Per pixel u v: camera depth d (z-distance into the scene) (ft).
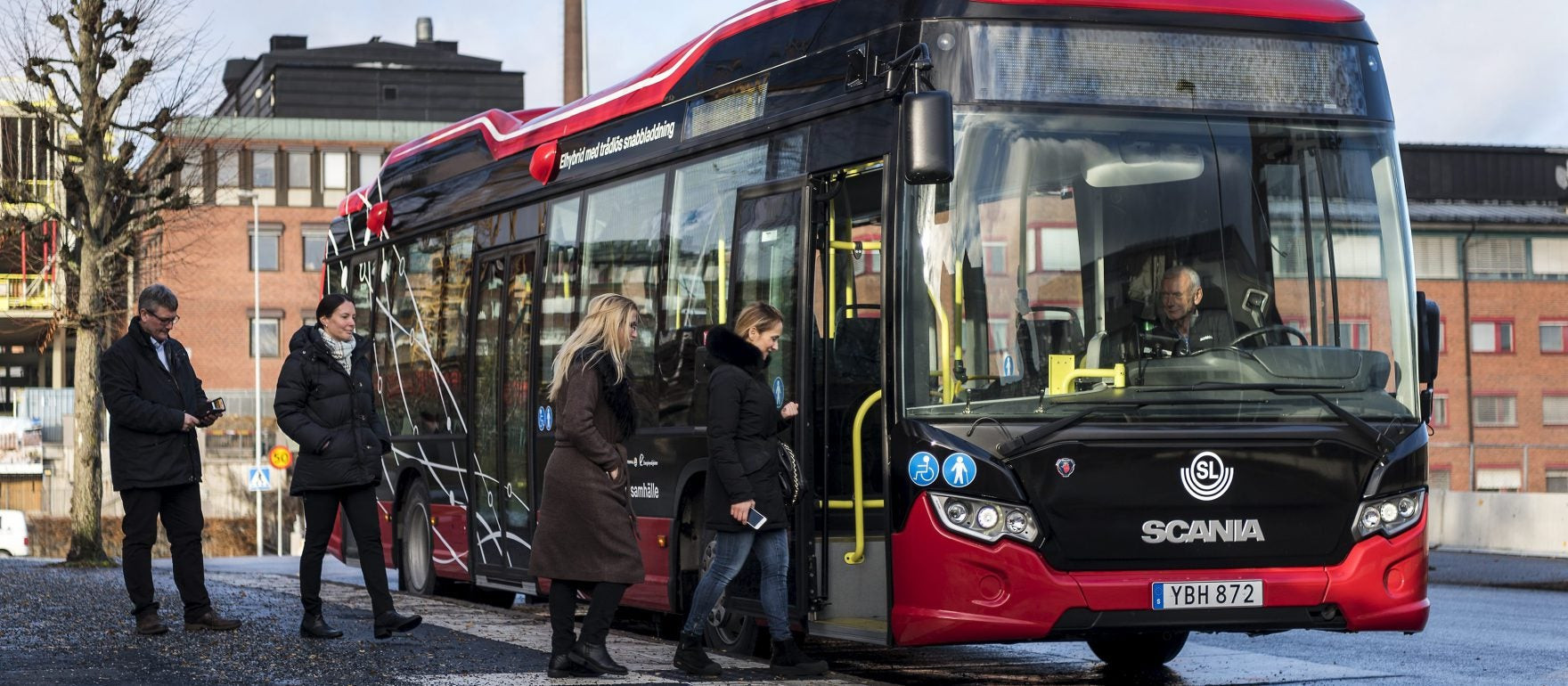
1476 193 198.39
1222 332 28.17
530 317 42.11
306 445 32.63
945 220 27.81
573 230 40.34
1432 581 66.08
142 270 124.57
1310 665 34.53
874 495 28.48
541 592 40.57
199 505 34.27
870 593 28.55
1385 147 29.68
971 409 27.43
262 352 248.73
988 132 28.02
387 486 52.08
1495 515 79.87
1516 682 31.89
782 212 31.27
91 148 82.43
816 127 30.50
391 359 52.16
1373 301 28.99
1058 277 27.81
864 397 28.78
